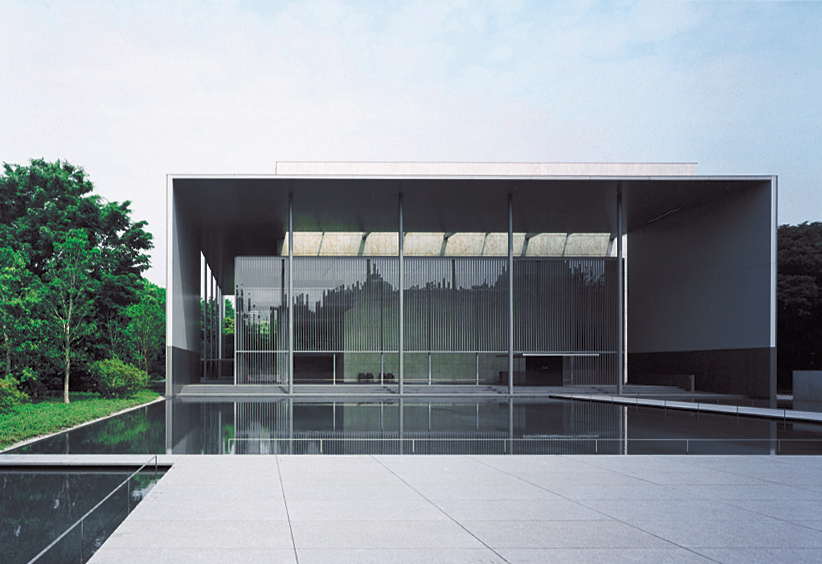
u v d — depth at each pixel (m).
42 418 14.05
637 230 35.81
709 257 28.81
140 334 34.00
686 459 8.85
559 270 31.91
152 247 31.75
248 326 30.78
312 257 31.30
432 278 31.66
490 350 31.56
